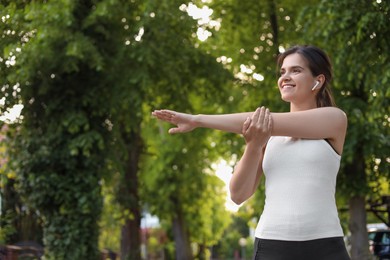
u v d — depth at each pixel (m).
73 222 12.57
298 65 2.77
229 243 54.72
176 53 13.62
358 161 13.95
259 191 16.39
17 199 15.45
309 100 2.79
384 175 13.98
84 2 12.58
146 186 24.19
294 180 2.62
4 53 10.64
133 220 18.53
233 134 16.38
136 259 18.31
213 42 16.39
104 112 13.03
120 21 13.32
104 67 12.94
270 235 2.62
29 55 11.41
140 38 13.24
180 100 14.95
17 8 11.62
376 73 9.90
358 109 12.73
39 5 11.30
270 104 14.92
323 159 2.62
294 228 2.58
